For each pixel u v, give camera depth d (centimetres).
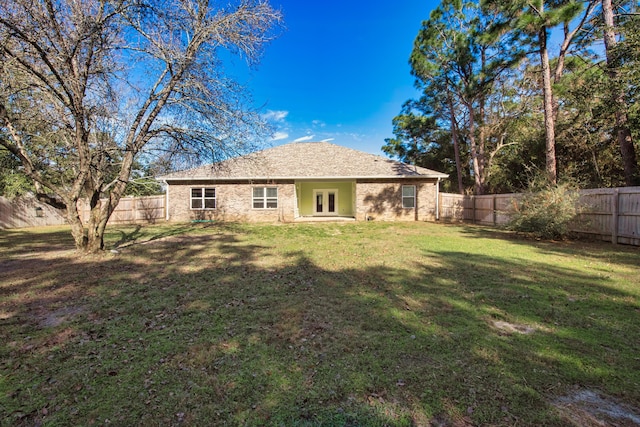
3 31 582
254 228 1427
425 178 1800
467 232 1241
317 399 224
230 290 489
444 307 407
